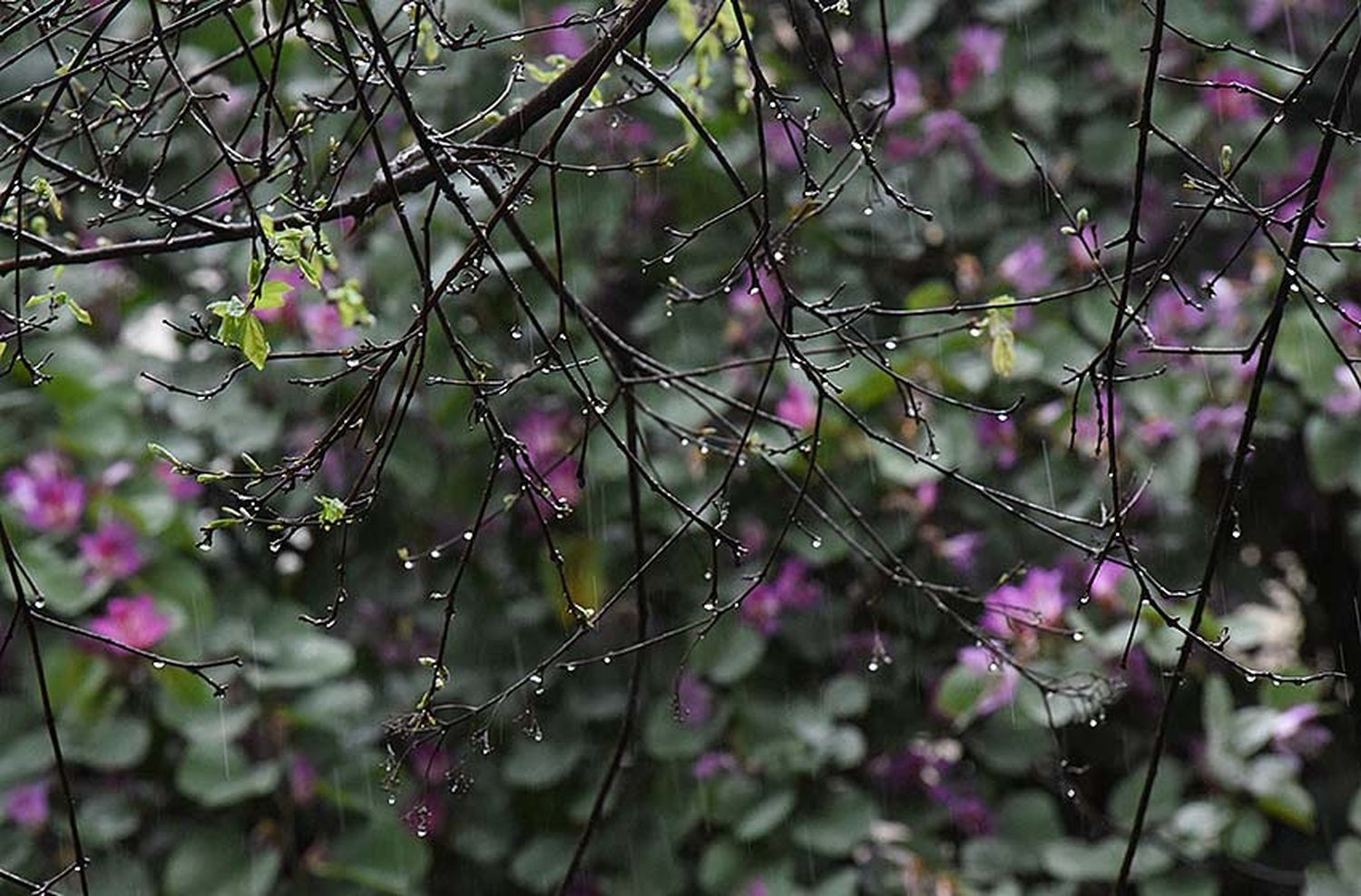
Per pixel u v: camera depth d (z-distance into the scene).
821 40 6.02
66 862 5.70
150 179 4.86
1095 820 5.82
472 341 5.83
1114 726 5.84
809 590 5.84
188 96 4.67
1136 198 4.77
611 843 5.82
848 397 5.80
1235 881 5.87
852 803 5.78
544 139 5.83
